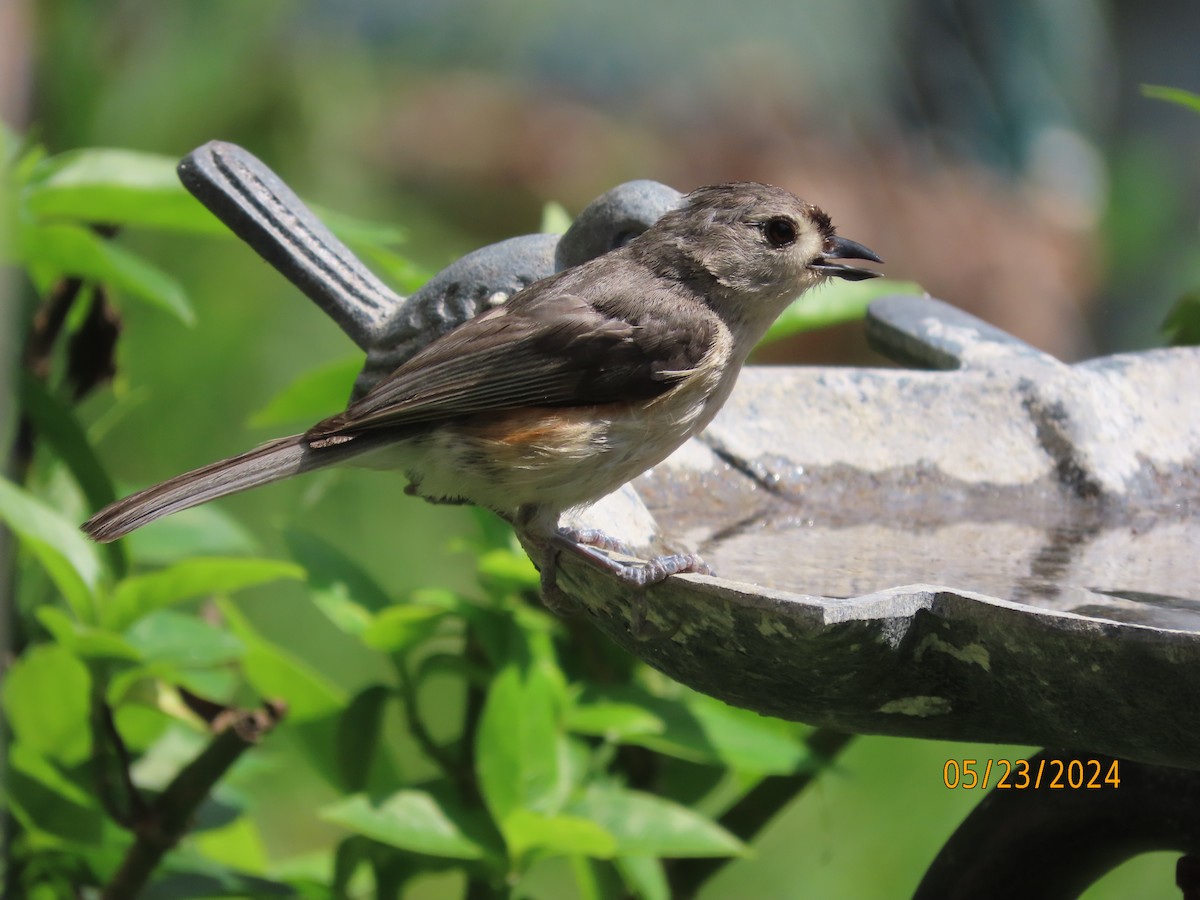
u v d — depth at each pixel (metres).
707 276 6.43
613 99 25.31
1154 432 7.42
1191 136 21.48
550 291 6.30
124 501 5.70
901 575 5.99
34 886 7.30
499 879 6.56
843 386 7.41
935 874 5.95
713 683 5.00
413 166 23.11
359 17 19.91
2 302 6.07
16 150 6.91
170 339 12.49
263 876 7.46
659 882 6.94
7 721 6.93
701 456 7.13
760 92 24.67
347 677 13.12
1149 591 5.77
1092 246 22.58
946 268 22.33
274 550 13.48
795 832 11.97
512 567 6.86
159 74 11.19
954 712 4.81
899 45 24.67
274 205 6.77
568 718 6.75
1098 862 5.70
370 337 6.61
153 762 7.86
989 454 7.25
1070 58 24.12
